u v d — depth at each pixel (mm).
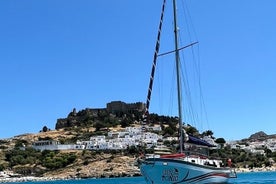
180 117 58812
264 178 128375
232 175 60625
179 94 59281
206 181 54938
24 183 199625
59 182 186750
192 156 56438
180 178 53094
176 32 60594
